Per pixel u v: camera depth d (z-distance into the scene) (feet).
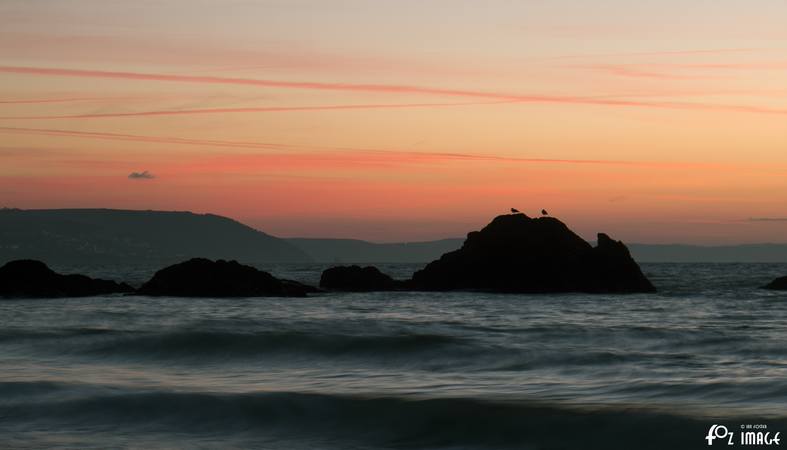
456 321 137.49
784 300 197.26
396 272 648.79
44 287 203.31
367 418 64.64
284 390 74.33
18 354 96.99
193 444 58.49
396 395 71.10
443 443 59.77
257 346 99.71
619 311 163.02
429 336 103.30
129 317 142.00
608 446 58.44
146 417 64.95
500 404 67.10
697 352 96.37
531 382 78.28
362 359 92.89
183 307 168.04
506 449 58.44
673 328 121.19
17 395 70.74
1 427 61.98
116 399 69.41
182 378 81.66
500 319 142.92
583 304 184.14
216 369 87.92
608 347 100.89
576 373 82.99
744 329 120.37
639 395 70.33
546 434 60.64
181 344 100.89
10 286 201.67
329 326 126.00
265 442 59.62
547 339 108.78
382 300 198.49
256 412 66.08
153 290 205.67
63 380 78.18
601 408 65.21
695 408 65.00
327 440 60.39
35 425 62.69
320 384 78.13
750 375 78.79
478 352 95.55
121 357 95.20
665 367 85.10
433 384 77.82
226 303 181.98
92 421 63.87
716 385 73.20
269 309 165.07
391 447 59.06
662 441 58.39
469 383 78.18
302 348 98.37
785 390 70.69
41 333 109.70
